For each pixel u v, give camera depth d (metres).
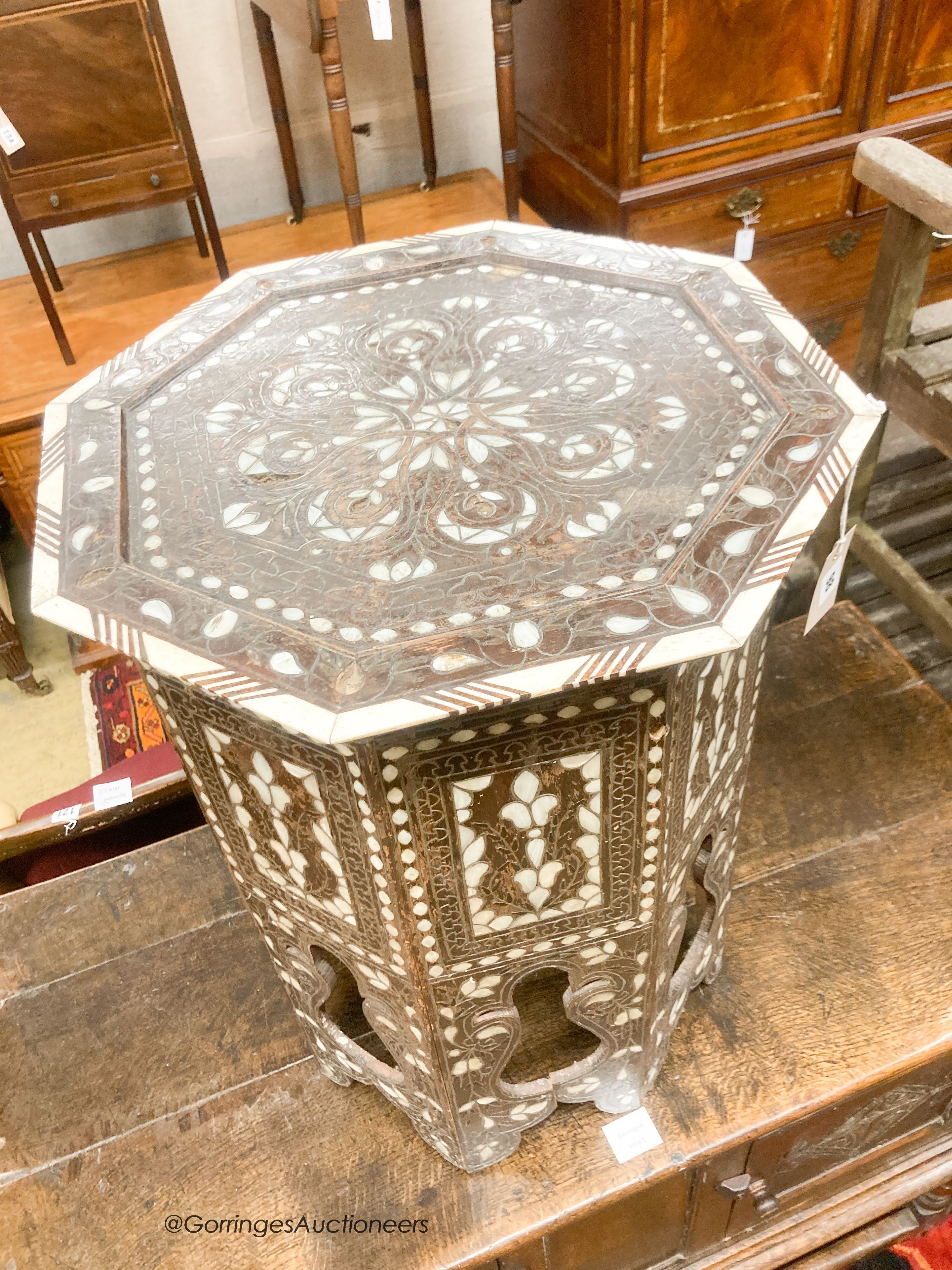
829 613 1.83
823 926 1.39
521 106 2.47
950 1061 1.33
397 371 1.12
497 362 1.12
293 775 0.85
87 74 1.90
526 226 1.34
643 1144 1.20
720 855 1.16
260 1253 1.16
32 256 2.06
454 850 0.86
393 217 2.58
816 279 2.49
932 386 1.71
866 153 1.63
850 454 0.90
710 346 1.09
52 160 1.97
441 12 2.45
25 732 2.36
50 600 0.86
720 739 0.99
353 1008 1.37
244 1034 1.36
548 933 0.97
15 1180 1.24
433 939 0.93
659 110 2.02
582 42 2.02
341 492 0.96
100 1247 1.18
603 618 0.78
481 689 0.73
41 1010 1.42
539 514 0.90
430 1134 1.20
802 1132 1.28
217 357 1.18
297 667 0.77
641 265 1.22
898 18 2.06
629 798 0.88
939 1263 1.59
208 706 0.85
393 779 0.79
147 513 0.96
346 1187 1.21
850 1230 1.48
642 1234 1.34
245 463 1.02
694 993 1.34
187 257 2.54
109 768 2.16
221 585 0.87
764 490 0.88
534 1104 1.16
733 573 0.81
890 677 1.71
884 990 1.31
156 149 2.05
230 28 2.31
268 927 1.13
